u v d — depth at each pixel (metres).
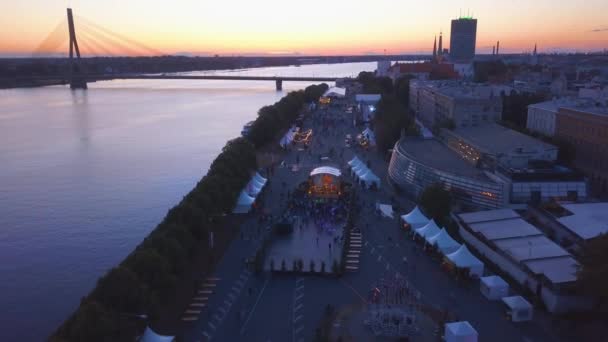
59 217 191.62
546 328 102.81
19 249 163.75
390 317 102.94
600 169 197.75
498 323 104.38
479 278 123.38
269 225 160.50
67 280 143.88
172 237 125.00
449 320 104.75
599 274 98.19
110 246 166.25
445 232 136.88
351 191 193.88
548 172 164.88
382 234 152.62
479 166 188.00
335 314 107.69
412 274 126.12
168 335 99.81
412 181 192.12
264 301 113.38
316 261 133.75
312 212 172.12
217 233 154.12
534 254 123.25
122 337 91.31
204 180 166.00
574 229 136.62
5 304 130.88
